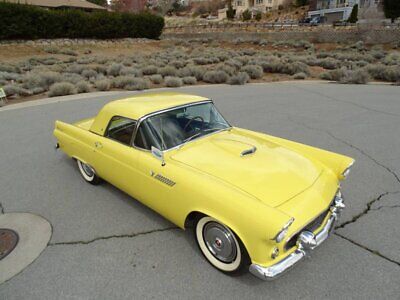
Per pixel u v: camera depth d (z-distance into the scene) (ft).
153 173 9.63
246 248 7.45
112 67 54.24
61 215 11.77
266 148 10.36
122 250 9.77
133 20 117.39
